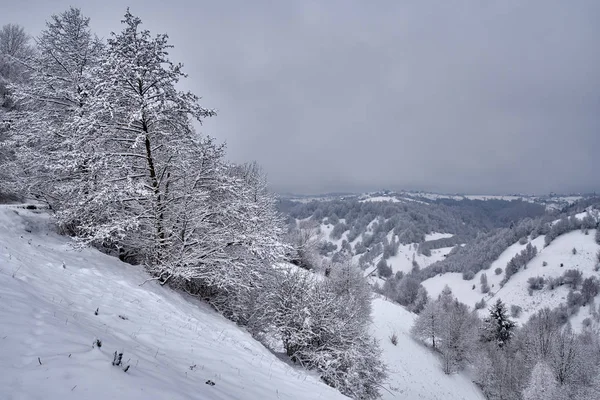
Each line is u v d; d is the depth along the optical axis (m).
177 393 4.34
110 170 11.48
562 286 122.81
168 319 8.80
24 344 4.01
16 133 13.98
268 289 16.42
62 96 14.32
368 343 18.25
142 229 13.16
